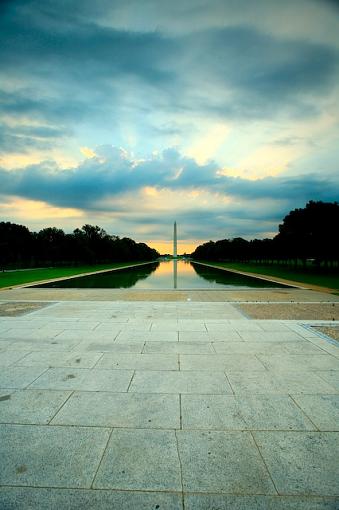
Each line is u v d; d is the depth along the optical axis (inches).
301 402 164.7
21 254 2645.2
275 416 150.6
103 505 98.0
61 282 1131.9
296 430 138.6
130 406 160.2
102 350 252.5
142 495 102.0
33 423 143.7
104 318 378.9
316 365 218.8
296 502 99.1
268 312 428.5
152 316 392.8
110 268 2283.5
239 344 270.1
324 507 97.2
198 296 633.0
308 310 447.2
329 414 152.7
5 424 142.8
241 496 101.4
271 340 282.2
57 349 254.7
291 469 113.3
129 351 249.8
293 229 1841.8
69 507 97.0
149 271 2015.3
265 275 1423.5
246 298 603.8
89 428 140.0
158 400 167.0
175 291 737.0
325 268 1768.0
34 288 828.6
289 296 636.1
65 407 159.0
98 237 3100.4
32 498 100.1
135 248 4950.8
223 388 181.6
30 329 322.3
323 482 107.0
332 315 410.3
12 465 115.0
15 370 209.0
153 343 272.1
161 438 132.5
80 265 2876.5
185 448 125.6
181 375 201.0
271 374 202.5
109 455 121.0
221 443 129.1
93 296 635.5
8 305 487.8
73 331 313.9
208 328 327.6
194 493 102.7
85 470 112.7
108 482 107.0
